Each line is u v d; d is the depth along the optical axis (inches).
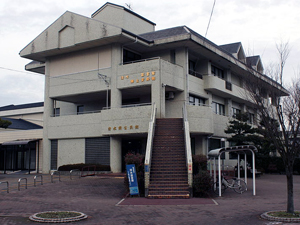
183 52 1027.3
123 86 973.8
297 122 433.4
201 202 544.4
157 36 1087.6
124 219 420.2
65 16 1047.0
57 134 1095.0
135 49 1059.9
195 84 1070.4
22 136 1222.9
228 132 1000.9
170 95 1016.2
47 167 1106.1
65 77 1098.1
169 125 858.1
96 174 940.0
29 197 605.9
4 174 1130.7
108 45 1018.7
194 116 922.1
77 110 1224.8
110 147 981.2
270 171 1250.6
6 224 390.9
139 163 634.8
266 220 402.3
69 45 1035.9
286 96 466.0
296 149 435.8
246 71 538.6
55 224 393.1
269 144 946.7
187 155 643.5
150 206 511.5
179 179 632.4
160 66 925.2
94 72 1035.3
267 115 461.1
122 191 670.5
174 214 449.4
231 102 1304.1
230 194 644.7
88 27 990.4
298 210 459.2
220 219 412.8
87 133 1029.8
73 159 1058.7
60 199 584.4
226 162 1147.3
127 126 926.4
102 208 496.4
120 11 1163.3
